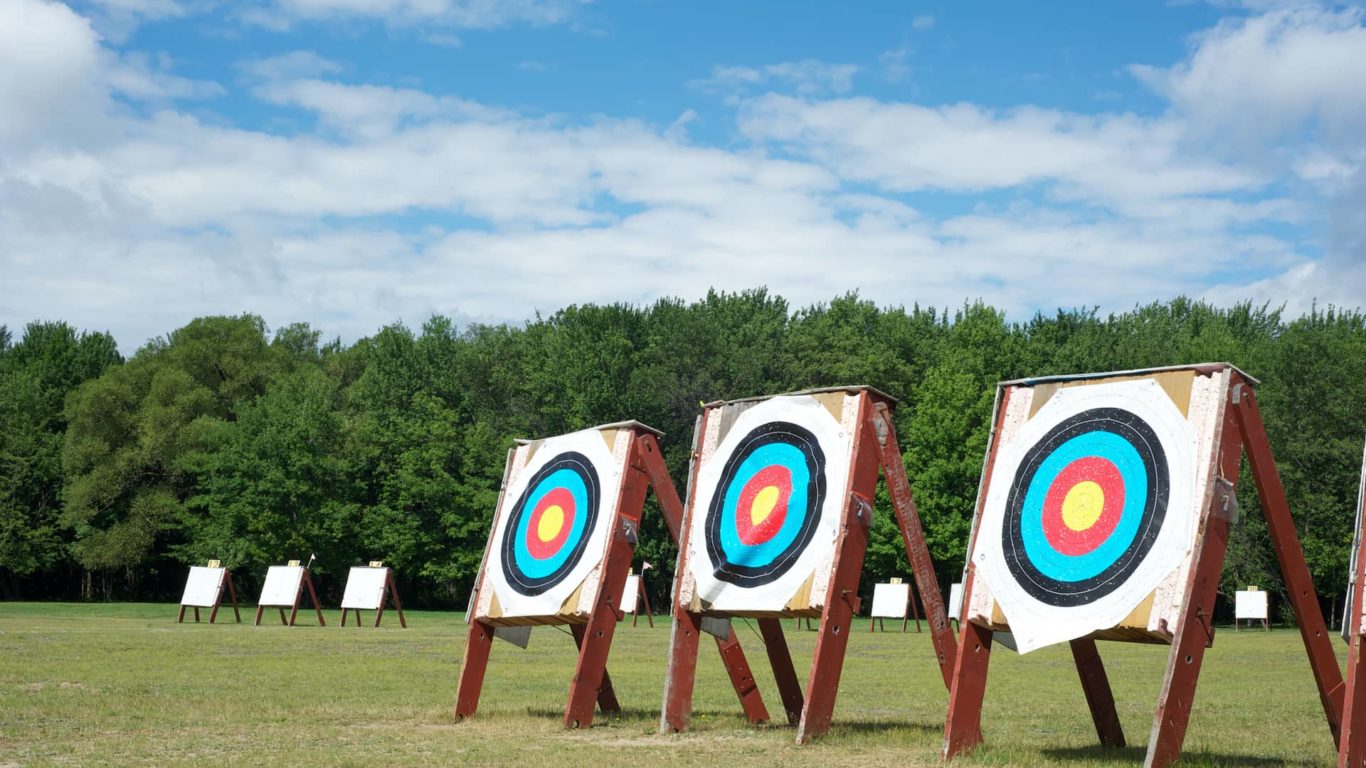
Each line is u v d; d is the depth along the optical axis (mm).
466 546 75750
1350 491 62969
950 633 13766
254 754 12094
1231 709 18016
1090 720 16500
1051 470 12250
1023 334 82375
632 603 50031
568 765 11367
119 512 80750
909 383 84062
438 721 15258
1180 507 11102
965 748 12016
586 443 16328
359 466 75875
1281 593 67438
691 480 15664
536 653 29625
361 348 96375
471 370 85125
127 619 47375
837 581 13523
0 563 76750
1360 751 9867
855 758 12008
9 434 81125
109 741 13094
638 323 90375
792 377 82125
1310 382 64312
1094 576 11438
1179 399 11578
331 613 61969
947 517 69000
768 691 20703
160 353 88875
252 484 73750
